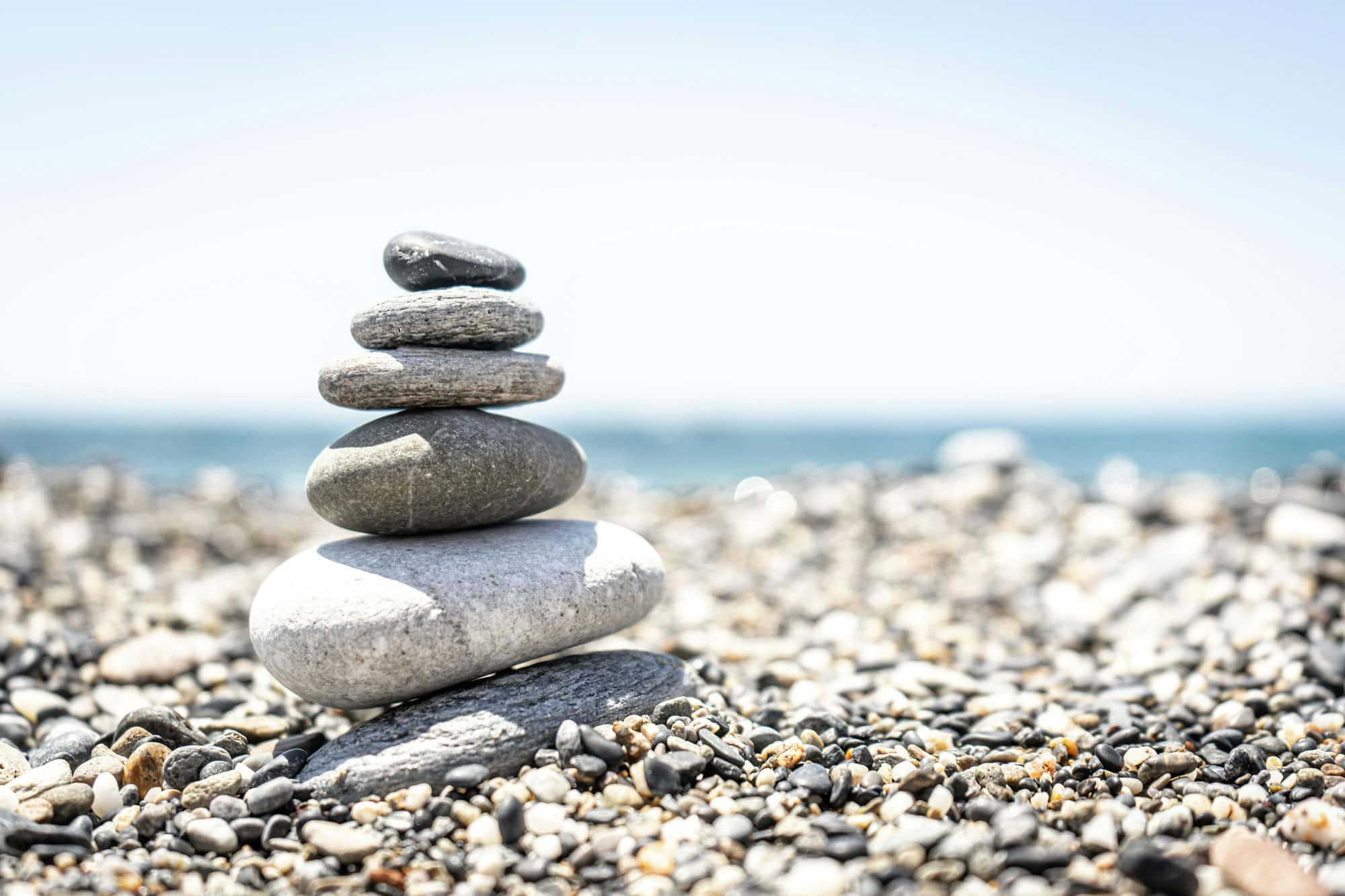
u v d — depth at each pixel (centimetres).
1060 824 57
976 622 92
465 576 61
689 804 57
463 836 56
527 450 64
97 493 181
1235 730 65
